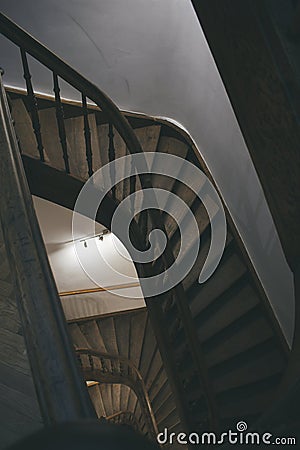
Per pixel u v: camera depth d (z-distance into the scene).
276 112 2.53
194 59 5.21
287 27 2.34
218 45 2.95
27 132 4.41
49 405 1.26
